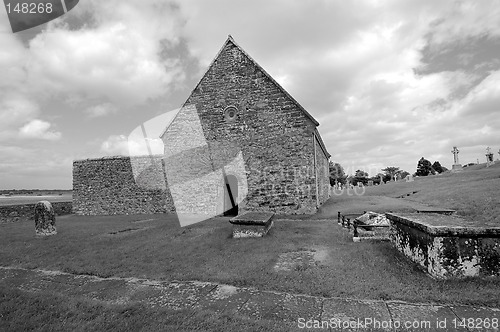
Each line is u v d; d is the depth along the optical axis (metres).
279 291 5.14
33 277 6.61
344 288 5.03
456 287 4.85
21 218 18.20
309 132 15.04
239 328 3.78
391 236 7.91
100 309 4.50
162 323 3.98
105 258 7.72
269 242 8.58
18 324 4.06
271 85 15.73
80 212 20.95
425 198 19.11
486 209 11.88
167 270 6.52
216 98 16.66
